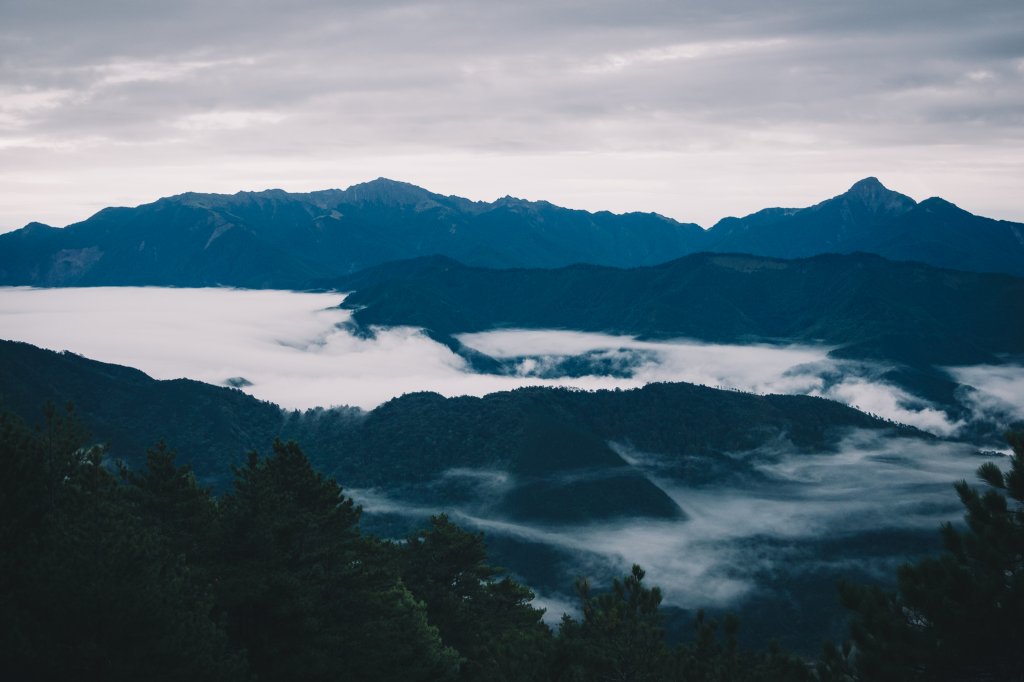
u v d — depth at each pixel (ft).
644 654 80.79
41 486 83.20
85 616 68.74
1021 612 47.55
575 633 91.61
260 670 91.86
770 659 73.56
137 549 75.10
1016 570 49.80
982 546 50.70
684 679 76.18
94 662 68.08
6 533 74.18
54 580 69.10
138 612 70.28
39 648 66.33
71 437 95.40
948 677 50.37
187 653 73.20
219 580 93.56
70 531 76.18
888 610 53.31
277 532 102.12
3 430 84.28
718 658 77.71
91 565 71.15
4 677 65.57
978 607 48.70
